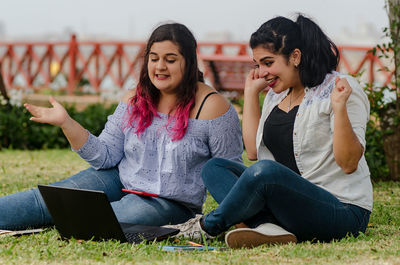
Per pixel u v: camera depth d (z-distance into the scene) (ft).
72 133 15.65
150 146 15.74
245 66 51.93
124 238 13.61
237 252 12.80
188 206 15.93
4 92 40.24
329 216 13.44
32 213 15.44
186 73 15.55
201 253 12.83
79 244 13.44
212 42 54.49
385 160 29.12
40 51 63.93
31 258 12.32
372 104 27.55
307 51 13.85
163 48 15.26
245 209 13.34
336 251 12.51
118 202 15.52
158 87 15.46
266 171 12.92
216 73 53.67
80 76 61.00
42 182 25.21
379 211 19.43
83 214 13.88
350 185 13.93
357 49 50.44
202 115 15.60
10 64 64.95
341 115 12.89
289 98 14.53
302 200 13.16
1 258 12.41
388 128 27.32
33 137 39.27
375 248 12.85
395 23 26.27
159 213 15.39
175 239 14.51
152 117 15.81
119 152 16.55
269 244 13.37
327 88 13.91
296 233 13.75
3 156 34.63
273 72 14.06
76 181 16.08
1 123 38.83
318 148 13.96
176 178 15.51
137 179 15.78
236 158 15.94
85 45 60.18
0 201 15.38
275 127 14.49
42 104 48.62
